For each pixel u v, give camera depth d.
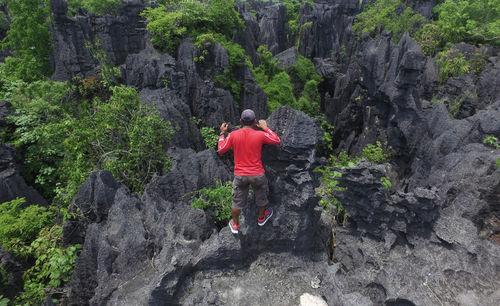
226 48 25.62
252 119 4.45
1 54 30.45
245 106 27.20
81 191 8.44
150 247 5.98
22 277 7.96
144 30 26.02
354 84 33.84
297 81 42.81
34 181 15.39
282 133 5.19
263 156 5.21
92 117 12.68
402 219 5.64
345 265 5.80
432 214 5.56
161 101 18.14
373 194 5.62
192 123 20.28
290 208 5.23
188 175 11.36
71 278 7.14
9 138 15.67
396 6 40.28
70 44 23.11
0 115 15.62
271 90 32.47
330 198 7.48
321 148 32.09
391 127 23.36
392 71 23.11
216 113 23.50
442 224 5.53
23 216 9.38
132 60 22.45
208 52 24.39
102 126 11.89
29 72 22.14
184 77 22.45
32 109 16.33
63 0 22.22
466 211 6.60
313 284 4.90
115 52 25.52
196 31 24.73
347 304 4.12
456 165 11.39
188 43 23.80
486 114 14.48
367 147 24.11
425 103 22.72
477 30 25.78
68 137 12.26
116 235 6.42
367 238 5.80
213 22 26.02
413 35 30.78
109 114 12.16
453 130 15.58
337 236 6.19
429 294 4.60
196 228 5.82
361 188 5.68
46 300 6.48
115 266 5.78
